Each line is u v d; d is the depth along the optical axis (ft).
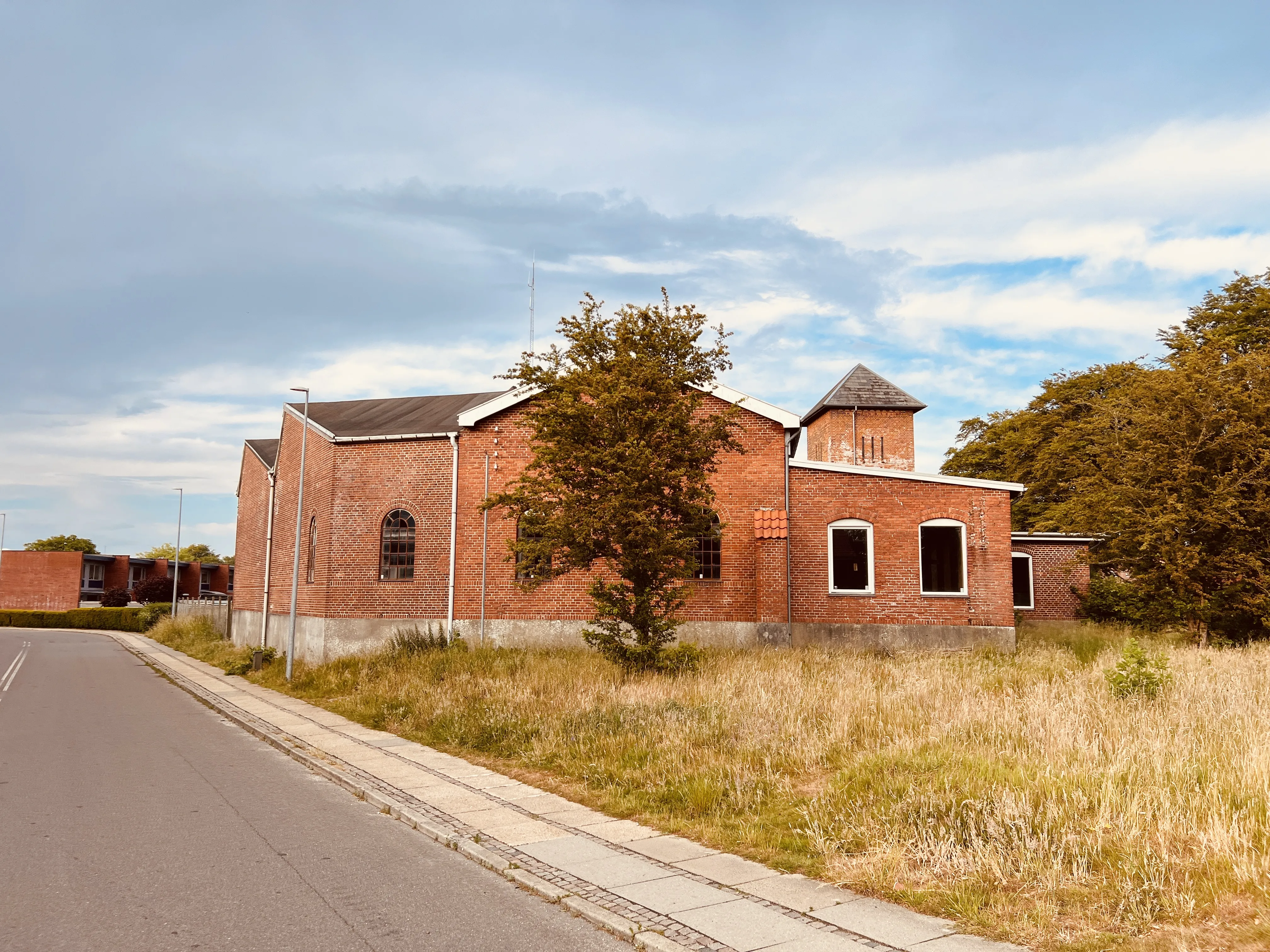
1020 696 43.39
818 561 78.59
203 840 26.58
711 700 43.55
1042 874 20.07
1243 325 111.45
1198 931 16.92
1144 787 24.80
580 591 77.10
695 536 57.93
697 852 24.58
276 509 104.01
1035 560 94.43
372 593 79.92
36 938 18.30
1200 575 73.15
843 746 33.53
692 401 55.57
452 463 80.38
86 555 255.91
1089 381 129.59
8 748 44.24
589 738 38.55
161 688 76.33
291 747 43.16
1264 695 39.65
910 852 22.52
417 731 46.39
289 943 18.17
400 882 22.45
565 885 21.66
